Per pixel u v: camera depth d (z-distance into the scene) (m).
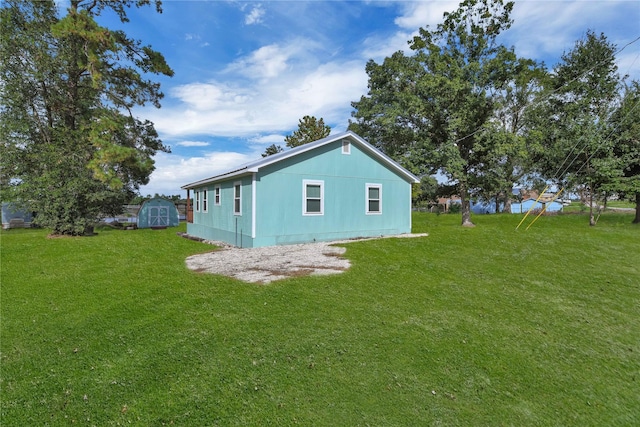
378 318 4.96
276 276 6.95
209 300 5.56
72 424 2.90
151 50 15.54
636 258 9.42
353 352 4.02
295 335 4.37
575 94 20.44
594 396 3.51
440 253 9.66
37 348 4.10
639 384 3.75
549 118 20.89
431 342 4.33
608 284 7.05
